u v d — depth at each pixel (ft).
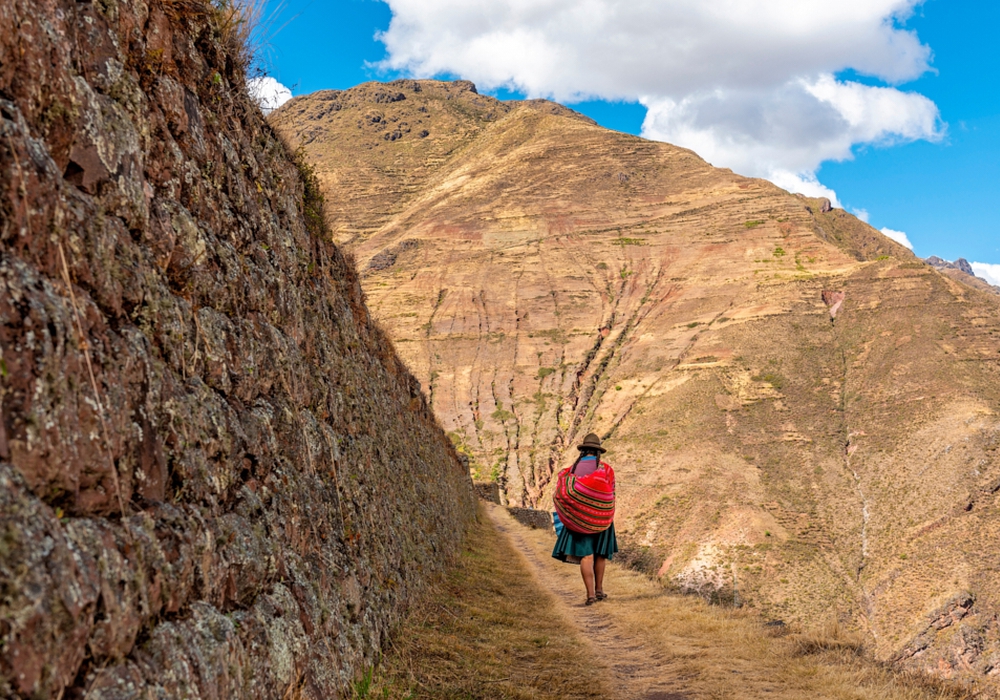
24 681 6.28
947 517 219.82
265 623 13.06
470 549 56.65
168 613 9.82
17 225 8.14
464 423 382.63
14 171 8.18
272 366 18.13
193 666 9.46
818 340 352.49
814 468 268.62
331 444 23.20
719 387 333.01
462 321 467.11
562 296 488.02
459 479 96.27
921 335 318.65
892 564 211.41
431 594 32.01
